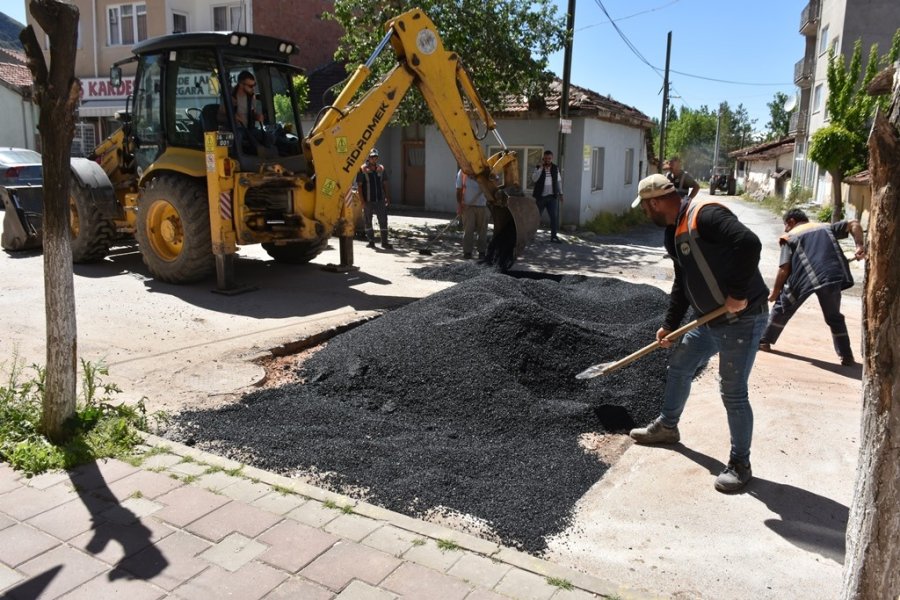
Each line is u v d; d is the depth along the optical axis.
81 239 9.56
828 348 6.98
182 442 4.20
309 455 4.06
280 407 4.86
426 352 5.44
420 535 3.19
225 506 3.41
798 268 6.45
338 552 3.04
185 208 8.33
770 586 3.01
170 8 22.06
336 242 13.76
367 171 12.59
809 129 30.36
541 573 2.92
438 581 2.85
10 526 3.22
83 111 23.45
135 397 4.91
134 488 3.57
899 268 1.89
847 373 6.13
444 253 12.67
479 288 6.69
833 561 3.21
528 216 9.20
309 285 9.20
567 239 15.65
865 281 1.98
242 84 8.68
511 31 14.19
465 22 13.55
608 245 14.99
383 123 8.66
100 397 4.80
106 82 23.12
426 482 3.76
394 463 4.01
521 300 6.04
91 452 3.89
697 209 3.69
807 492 3.86
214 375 5.45
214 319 7.28
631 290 8.38
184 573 2.89
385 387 5.18
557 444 4.50
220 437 4.28
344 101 8.38
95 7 23.03
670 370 4.29
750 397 5.36
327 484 3.74
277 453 4.08
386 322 6.33
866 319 1.99
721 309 3.72
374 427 4.57
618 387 5.29
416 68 8.41
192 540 3.12
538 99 16.73
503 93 15.13
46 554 3.01
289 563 2.96
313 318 7.39
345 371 5.45
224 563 2.96
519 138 18.08
